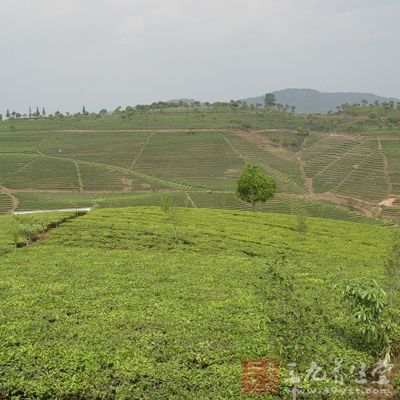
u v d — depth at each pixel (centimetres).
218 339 2070
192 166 17688
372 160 16950
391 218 11931
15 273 3338
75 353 1912
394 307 2386
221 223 5297
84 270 3384
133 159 18225
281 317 1841
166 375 1747
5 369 1828
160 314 2403
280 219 5569
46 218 5566
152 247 4366
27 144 19588
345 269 3403
